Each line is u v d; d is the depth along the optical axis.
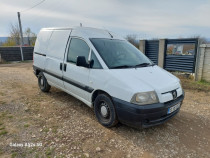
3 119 3.33
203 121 3.57
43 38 4.99
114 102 2.78
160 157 2.41
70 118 3.49
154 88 2.65
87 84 3.31
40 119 3.40
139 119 2.55
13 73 8.80
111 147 2.59
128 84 2.64
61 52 4.07
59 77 4.13
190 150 2.59
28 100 4.44
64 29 4.20
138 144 2.69
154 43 9.31
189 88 6.14
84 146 2.58
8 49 15.46
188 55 7.78
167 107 2.69
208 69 6.89
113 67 3.06
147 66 3.50
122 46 3.81
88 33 3.60
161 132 3.07
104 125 3.17
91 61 3.23
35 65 5.29
